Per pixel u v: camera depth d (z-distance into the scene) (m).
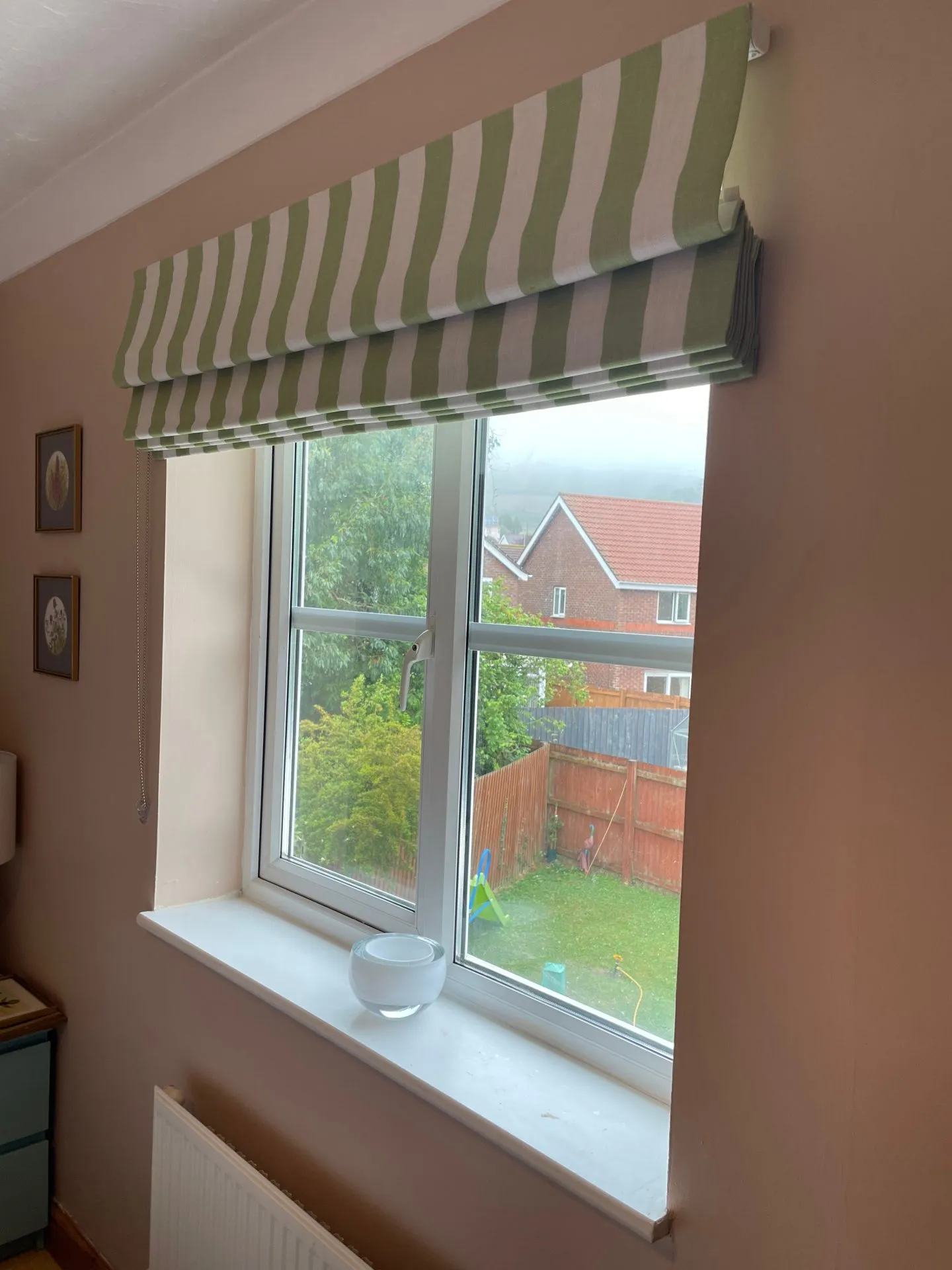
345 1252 1.29
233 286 1.55
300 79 1.52
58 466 2.14
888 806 0.87
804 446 0.93
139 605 1.90
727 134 0.92
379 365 1.30
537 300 1.12
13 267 2.34
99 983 2.07
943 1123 0.84
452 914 1.55
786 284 0.94
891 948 0.87
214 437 1.68
